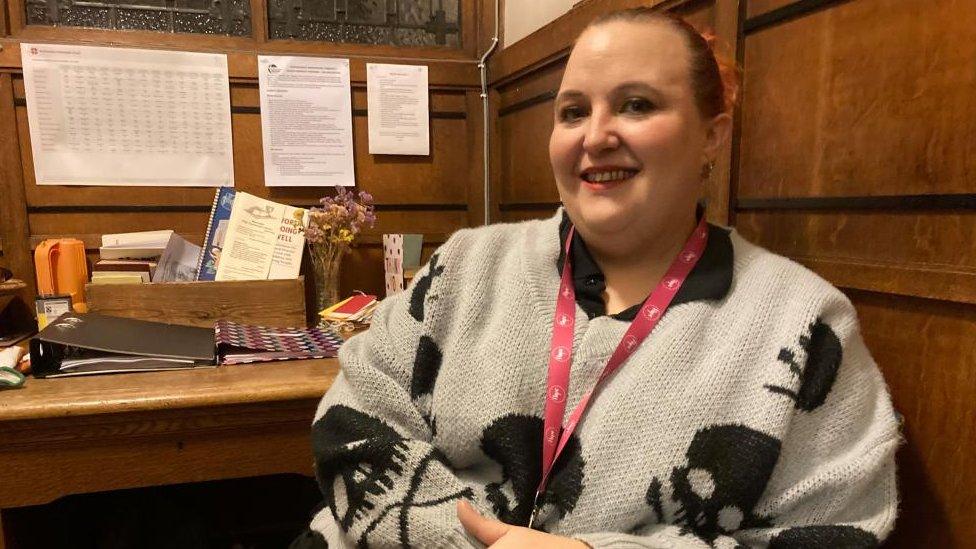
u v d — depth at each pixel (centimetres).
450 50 181
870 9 77
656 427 68
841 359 70
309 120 169
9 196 151
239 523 171
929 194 71
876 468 66
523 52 157
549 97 149
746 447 66
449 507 72
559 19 139
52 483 102
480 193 184
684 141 73
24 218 152
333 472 79
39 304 135
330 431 82
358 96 173
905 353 77
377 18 177
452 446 78
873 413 70
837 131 83
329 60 168
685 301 74
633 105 72
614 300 80
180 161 162
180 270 150
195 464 108
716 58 80
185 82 159
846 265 82
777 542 65
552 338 78
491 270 86
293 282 145
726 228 86
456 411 77
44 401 96
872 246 79
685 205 77
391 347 85
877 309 81
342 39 175
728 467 66
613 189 73
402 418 81
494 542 65
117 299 134
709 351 71
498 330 79
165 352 116
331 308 154
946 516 73
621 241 77
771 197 94
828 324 72
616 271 82
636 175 73
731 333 71
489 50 178
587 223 76
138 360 115
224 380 109
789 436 68
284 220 154
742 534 67
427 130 178
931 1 70
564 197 79
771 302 73
